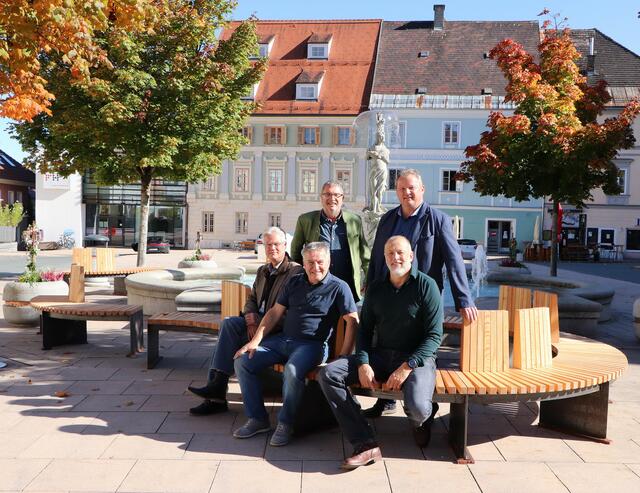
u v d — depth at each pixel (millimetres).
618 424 5215
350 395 4375
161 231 44250
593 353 5469
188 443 4605
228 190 43531
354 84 42719
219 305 9578
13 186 46812
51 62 14773
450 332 7141
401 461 4324
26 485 3840
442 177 41031
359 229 5629
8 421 5059
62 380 6434
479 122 40438
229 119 17578
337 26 45812
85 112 15703
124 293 13828
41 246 40000
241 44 17531
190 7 16625
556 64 15133
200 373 6789
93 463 4199
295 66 43938
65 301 8562
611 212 40156
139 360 7430
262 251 30297
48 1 6461
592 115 15820
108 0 7438
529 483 3979
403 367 4270
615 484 3977
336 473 4098
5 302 9633
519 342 4797
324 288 4941
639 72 41406
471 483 3969
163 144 15859
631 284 20516
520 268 20266
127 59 15531
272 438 4605
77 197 43500
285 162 42844
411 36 44594
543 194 15336
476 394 4320
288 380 4617
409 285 4430
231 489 3822
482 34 44250
